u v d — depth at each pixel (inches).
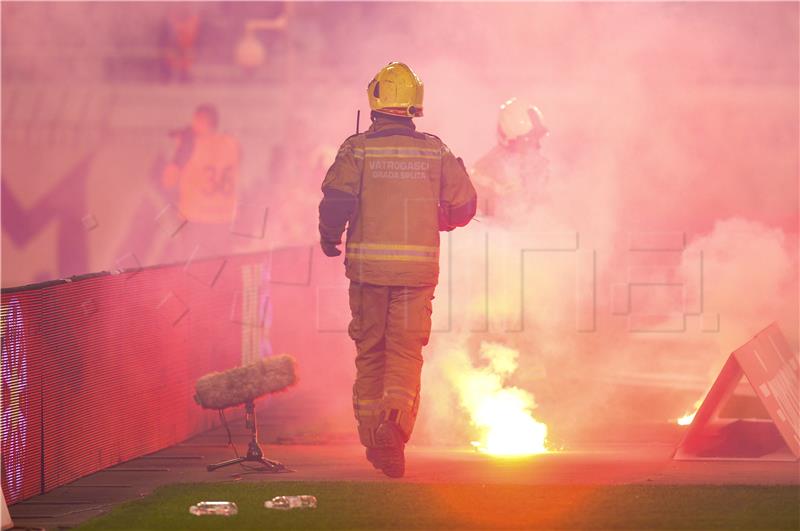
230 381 999.0
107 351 1058.1
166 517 808.3
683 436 1060.5
